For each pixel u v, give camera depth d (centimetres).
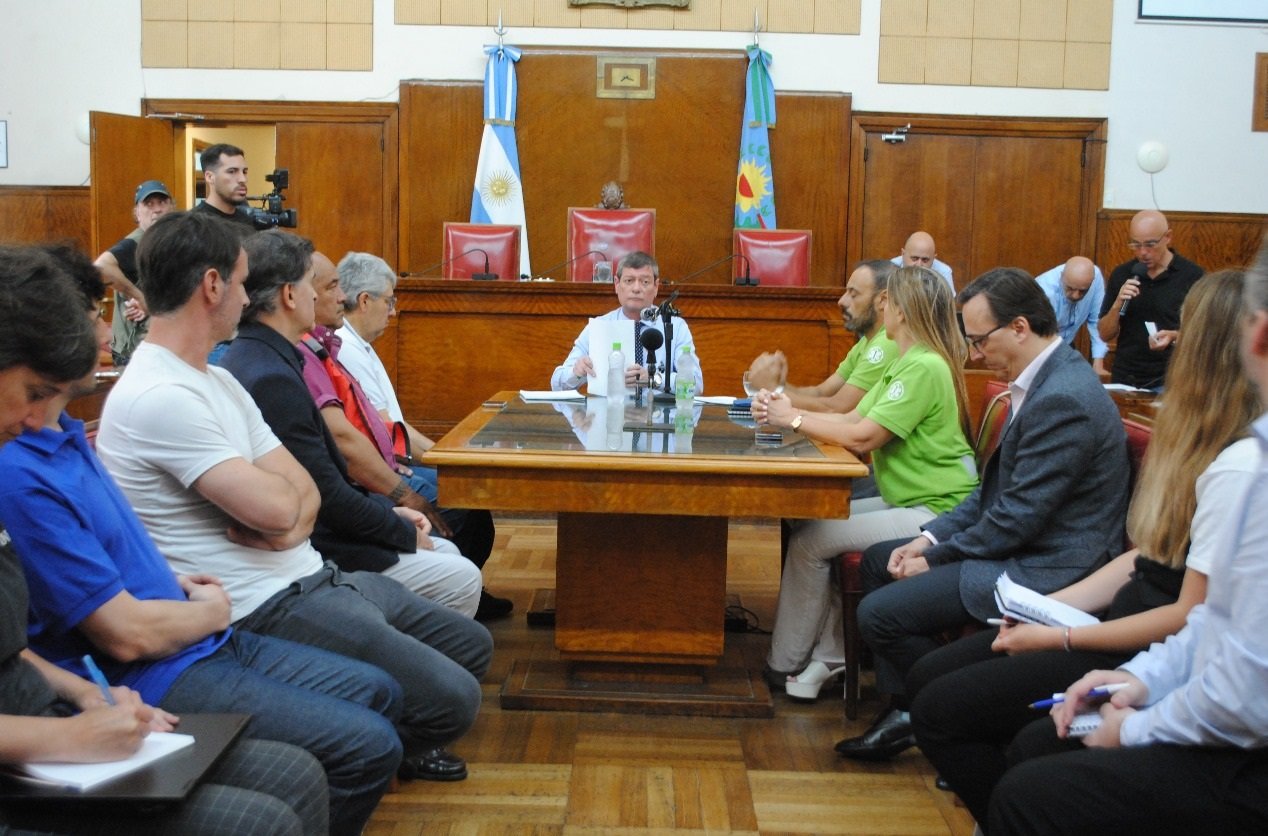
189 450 199
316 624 216
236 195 494
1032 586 247
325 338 305
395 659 218
